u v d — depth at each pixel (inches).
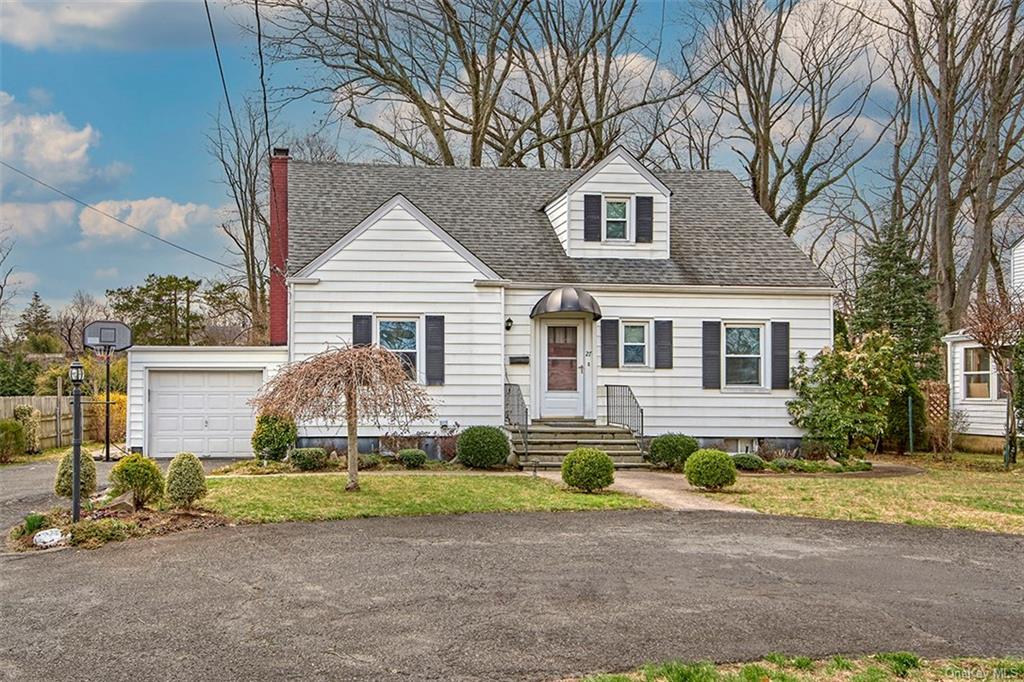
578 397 759.7
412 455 667.4
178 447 768.9
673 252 814.5
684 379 770.8
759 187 1323.8
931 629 263.1
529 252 791.1
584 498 510.9
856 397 746.8
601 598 293.0
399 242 716.7
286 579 318.7
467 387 724.0
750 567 341.4
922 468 740.0
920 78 1168.2
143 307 1521.9
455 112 1272.1
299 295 703.1
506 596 295.4
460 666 227.5
